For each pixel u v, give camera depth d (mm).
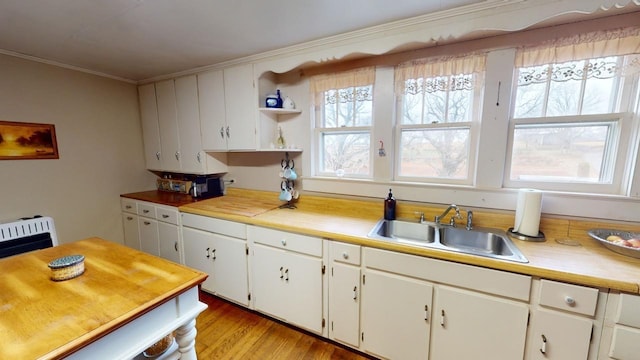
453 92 1843
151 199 2709
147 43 1944
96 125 2727
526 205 1513
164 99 2844
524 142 1685
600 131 1530
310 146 2340
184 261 2471
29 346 761
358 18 1568
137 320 951
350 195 2193
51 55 2203
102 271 1227
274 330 1956
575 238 1522
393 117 1981
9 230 2066
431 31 1557
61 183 2504
